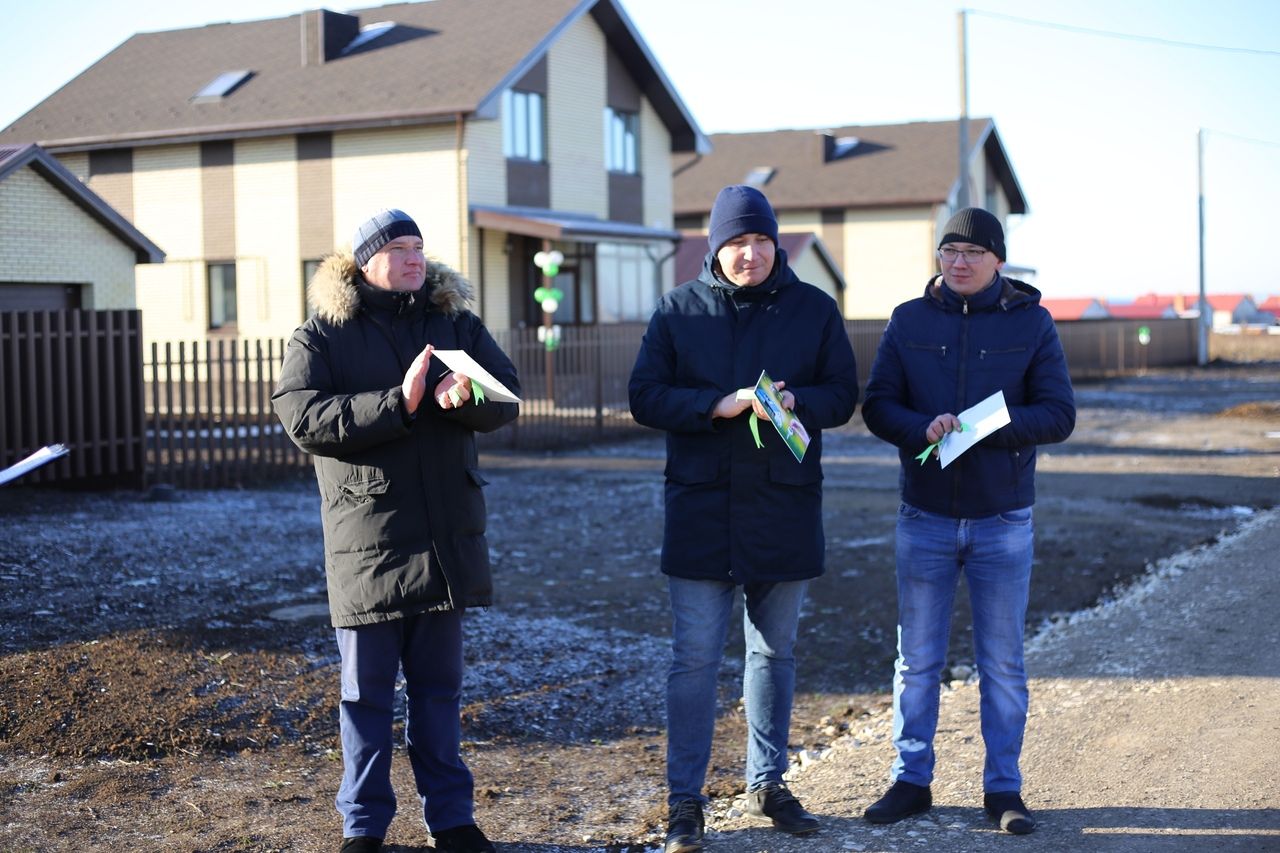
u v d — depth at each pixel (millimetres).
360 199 24734
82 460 11945
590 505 12445
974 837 4203
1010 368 4387
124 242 17062
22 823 4426
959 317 4445
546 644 7004
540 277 26578
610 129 28547
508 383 4312
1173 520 11312
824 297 4473
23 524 9891
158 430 12711
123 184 26891
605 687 6363
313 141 25078
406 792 4848
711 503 4266
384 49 26156
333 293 4094
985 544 4352
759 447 4211
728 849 4184
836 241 43156
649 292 29266
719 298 4391
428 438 4055
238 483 13312
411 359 4168
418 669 4219
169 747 5191
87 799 4664
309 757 5219
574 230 23906
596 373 19812
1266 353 56625
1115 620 7254
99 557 8648
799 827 4266
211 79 27328
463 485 4117
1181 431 21141
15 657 6043
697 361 4352
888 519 11508
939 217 41875
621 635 7289
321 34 26188
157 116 26547
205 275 26375
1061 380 4387
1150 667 6168
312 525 10625
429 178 24125
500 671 6445
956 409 4395
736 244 4312
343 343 4125
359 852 3994
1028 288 4512
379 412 3836
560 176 26719
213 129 25281
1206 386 35906
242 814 4562
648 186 29891
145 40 29984
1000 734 4359
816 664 6875
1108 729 5273
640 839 4387
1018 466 4352
